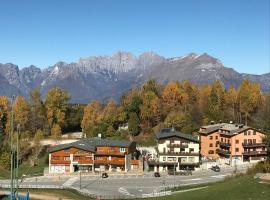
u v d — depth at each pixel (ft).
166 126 506.48
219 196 227.81
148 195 287.89
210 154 455.22
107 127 533.96
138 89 650.02
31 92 567.18
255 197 216.74
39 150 463.42
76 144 410.52
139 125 533.14
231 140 427.74
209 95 563.48
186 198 236.22
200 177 361.51
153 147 479.82
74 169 401.49
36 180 355.97
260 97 546.67
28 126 536.83
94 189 320.70
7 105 527.40
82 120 569.64
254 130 430.61
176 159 406.82
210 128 465.88
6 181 354.74
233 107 554.87
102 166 403.34
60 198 280.10
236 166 396.57
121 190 315.58
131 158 417.69
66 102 575.79
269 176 246.47
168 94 558.97
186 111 541.34
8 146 451.12
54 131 524.93
